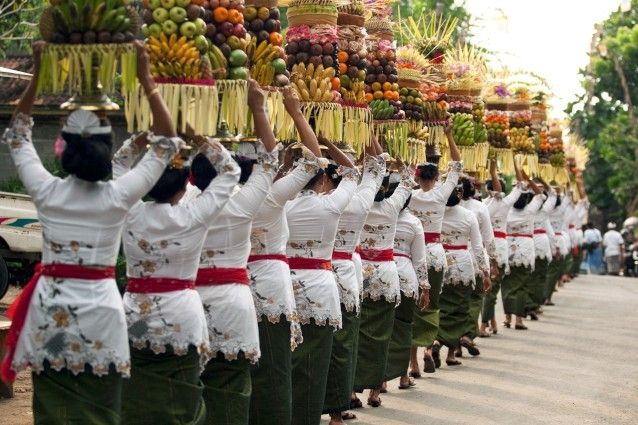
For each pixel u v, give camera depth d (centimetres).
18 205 1403
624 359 1260
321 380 755
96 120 519
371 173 833
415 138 984
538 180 1691
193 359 586
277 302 687
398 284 928
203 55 616
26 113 541
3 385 898
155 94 541
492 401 973
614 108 4450
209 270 626
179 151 571
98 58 534
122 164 602
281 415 693
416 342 1088
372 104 891
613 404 975
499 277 1443
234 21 648
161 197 579
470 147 1167
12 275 1513
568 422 888
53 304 523
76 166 515
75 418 523
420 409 927
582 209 2481
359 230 828
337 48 785
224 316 625
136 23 544
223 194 584
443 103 1054
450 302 1185
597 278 2967
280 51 700
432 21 1181
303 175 676
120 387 536
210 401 633
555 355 1282
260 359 689
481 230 1260
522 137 1428
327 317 753
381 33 905
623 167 4150
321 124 766
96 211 525
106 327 525
